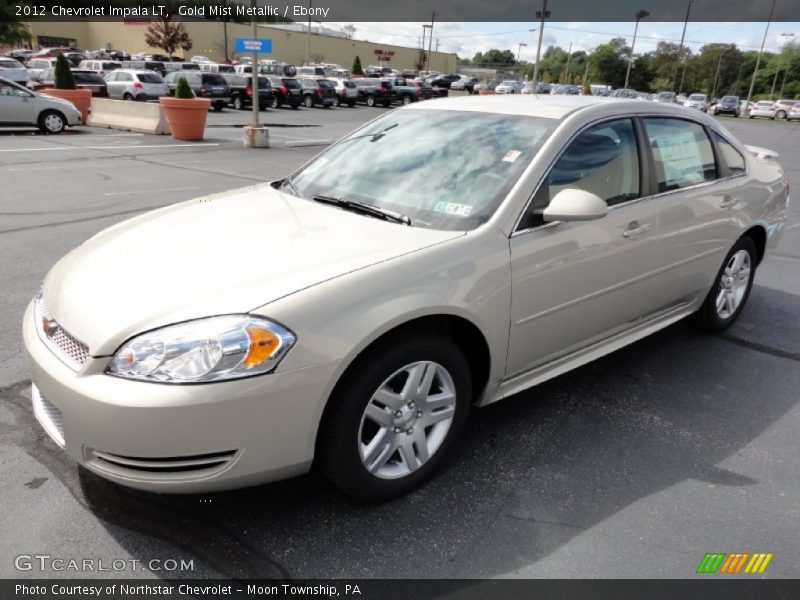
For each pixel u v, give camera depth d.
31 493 2.53
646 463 2.91
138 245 2.67
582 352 3.31
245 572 2.21
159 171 10.62
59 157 11.74
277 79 29.73
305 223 2.78
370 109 34.50
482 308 2.58
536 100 3.50
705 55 96.06
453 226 2.71
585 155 3.08
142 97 25.19
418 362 2.46
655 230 3.38
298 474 2.29
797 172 13.71
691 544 2.40
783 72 94.38
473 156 3.06
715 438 3.14
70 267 2.66
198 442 2.04
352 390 2.27
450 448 2.76
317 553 2.30
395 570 2.24
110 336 2.11
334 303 2.19
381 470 2.50
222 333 2.06
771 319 4.80
